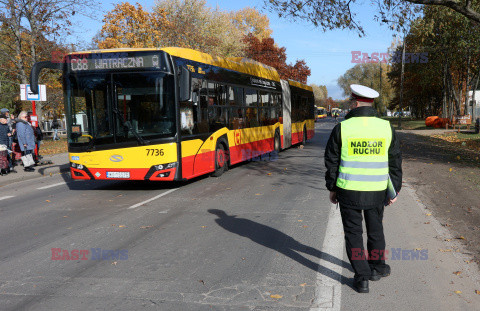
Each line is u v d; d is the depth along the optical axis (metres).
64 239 5.81
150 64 8.73
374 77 83.38
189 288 4.03
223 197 8.48
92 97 8.91
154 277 4.32
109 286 4.12
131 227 6.34
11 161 13.05
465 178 10.02
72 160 9.10
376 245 3.99
